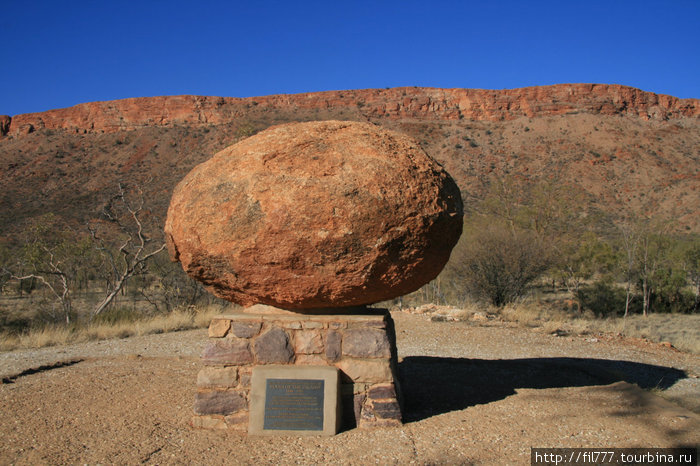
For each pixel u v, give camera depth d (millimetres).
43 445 4508
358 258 4441
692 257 23734
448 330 11539
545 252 17844
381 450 4223
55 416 5324
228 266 4641
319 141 4730
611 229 43812
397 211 4398
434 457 4070
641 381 7043
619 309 20750
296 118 83188
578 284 24703
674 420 4934
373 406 4734
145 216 33438
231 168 4707
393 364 5141
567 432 4617
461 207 5055
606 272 24609
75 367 7953
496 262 17344
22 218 49500
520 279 17312
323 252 4395
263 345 4812
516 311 14055
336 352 4785
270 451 4273
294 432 4598
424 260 4746
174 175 65438
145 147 78188
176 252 4922
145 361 8391
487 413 5199
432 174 4773
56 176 69938
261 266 4535
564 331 11758
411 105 90688
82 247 19234
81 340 11383
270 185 4445
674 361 8688
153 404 5703
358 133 4895
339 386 4723
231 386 4820
